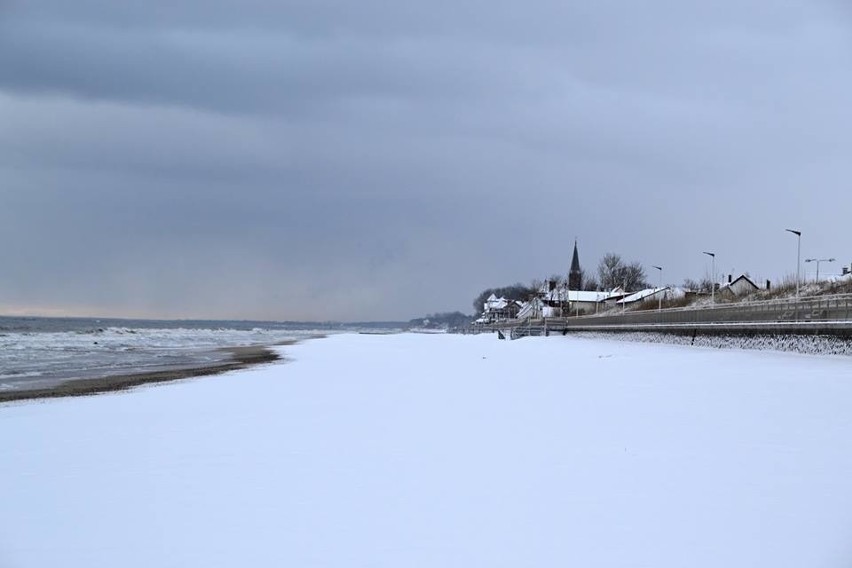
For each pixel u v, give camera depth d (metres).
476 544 10.56
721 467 14.38
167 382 36.78
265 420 21.91
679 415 20.86
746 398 23.78
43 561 10.21
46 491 13.64
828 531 10.77
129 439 18.86
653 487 13.15
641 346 65.44
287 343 100.50
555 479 13.88
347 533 11.12
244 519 11.86
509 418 21.44
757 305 54.06
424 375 38.75
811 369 32.62
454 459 15.80
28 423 22.05
